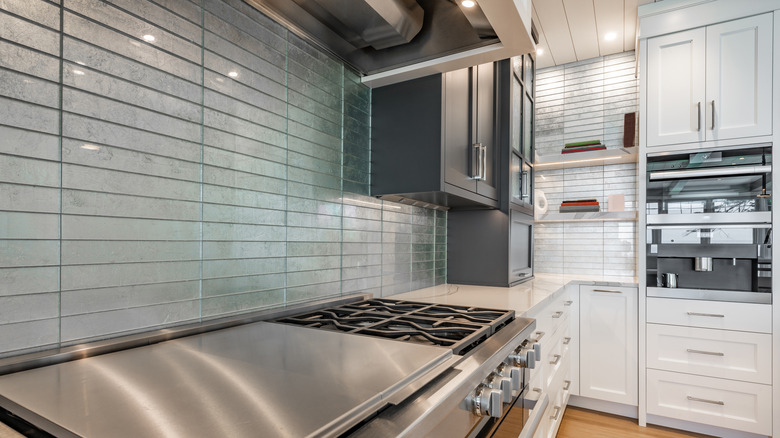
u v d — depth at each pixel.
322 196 1.41
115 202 0.83
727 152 2.36
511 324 1.23
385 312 1.29
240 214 1.10
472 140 1.85
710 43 2.41
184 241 0.96
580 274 3.22
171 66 0.94
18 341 0.69
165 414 0.48
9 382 0.60
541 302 1.68
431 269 2.22
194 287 0.98
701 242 2.42
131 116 0.86
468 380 0.74
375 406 0.54
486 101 2.09
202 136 1.00
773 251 2.23
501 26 1.16
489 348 0.93
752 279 2.36
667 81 2.53
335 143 1.48
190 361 0.71
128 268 0.85
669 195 2.51
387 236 1.81
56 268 0.74
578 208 3.07
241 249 1.11
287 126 1.26
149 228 0.89
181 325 0.95
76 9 0.77
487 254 2.29
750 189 2.30
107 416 0.48
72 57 0.77
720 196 2.38
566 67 3.39
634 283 2.61
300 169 1.31
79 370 0.66
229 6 1.08
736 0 2.35
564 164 3.18
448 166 1.59
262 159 1.17
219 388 0.58
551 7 2.56
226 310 1.06
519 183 2.52
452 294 1.89
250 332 0.95
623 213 2.86
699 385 2.39
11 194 0.69
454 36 1.30
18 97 0.69
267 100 1.19
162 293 0.91
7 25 0.68
